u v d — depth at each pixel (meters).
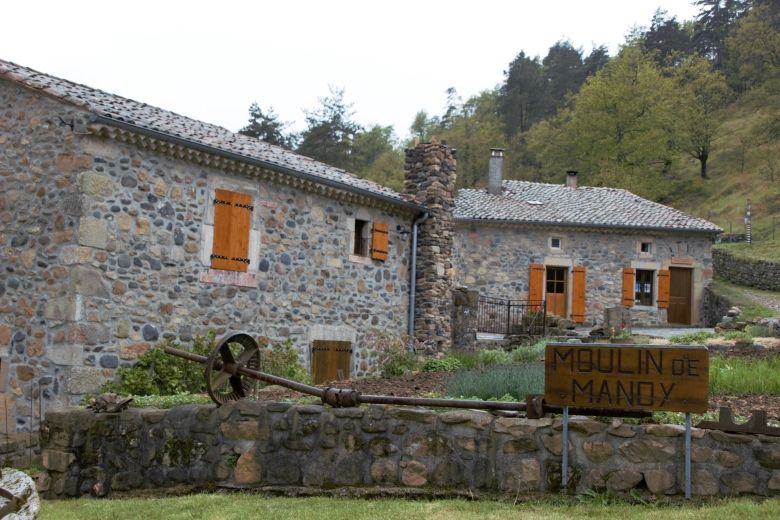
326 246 12.50
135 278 9.55
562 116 43.88
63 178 9.20
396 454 5.50
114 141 9.39
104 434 6.15
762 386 8.45
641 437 5.00
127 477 6.09
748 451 4.85
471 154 40.91
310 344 12.09
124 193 9.48
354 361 12.99
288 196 11.81
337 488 5.55
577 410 5.15
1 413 9.27
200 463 5.95
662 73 46.12
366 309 13.35
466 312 15.85
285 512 4.95
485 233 21.56
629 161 37.91
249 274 11.09
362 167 44.31
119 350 9.30
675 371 4.86
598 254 22.05
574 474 5.08
